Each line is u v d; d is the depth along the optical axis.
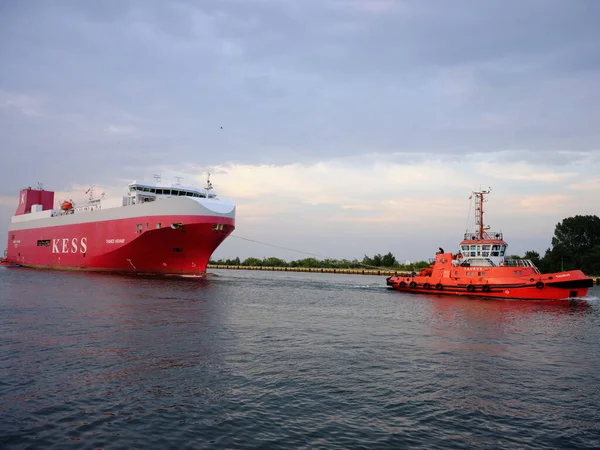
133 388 14.70
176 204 55.16
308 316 30.95
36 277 59.12
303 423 12.38
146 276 60.94
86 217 69.06
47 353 18.66
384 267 129.00
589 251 93.19
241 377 16.16
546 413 13.58
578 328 28.08
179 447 10.84
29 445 10.70
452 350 21.38
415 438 11.68
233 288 50.66
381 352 20.58
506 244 47.69
